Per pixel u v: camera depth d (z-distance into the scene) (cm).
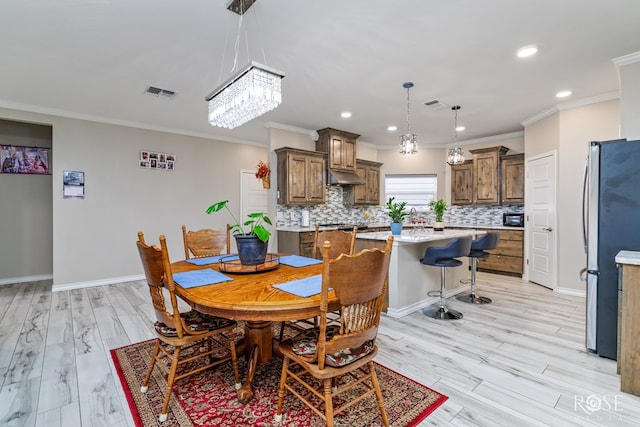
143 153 502
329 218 612
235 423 165
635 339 189
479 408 176
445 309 339
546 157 442
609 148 233
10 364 228
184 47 266
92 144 458
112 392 193
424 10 216
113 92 365
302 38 252
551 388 196
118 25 233
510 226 531
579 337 273
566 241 412
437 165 662
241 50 271
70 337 276
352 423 164
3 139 475
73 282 445
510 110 437
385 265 154
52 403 182
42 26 233
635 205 224
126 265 488
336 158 550
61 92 366
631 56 280
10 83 340
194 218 556
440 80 334
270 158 514
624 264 192
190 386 199
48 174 508
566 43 261
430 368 220
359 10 216
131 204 492
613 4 211
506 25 235
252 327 217
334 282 138
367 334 154
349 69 308
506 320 316
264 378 209
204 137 568
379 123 503
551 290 432
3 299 392
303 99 391
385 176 686
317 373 143
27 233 493
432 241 369
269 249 527
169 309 350
